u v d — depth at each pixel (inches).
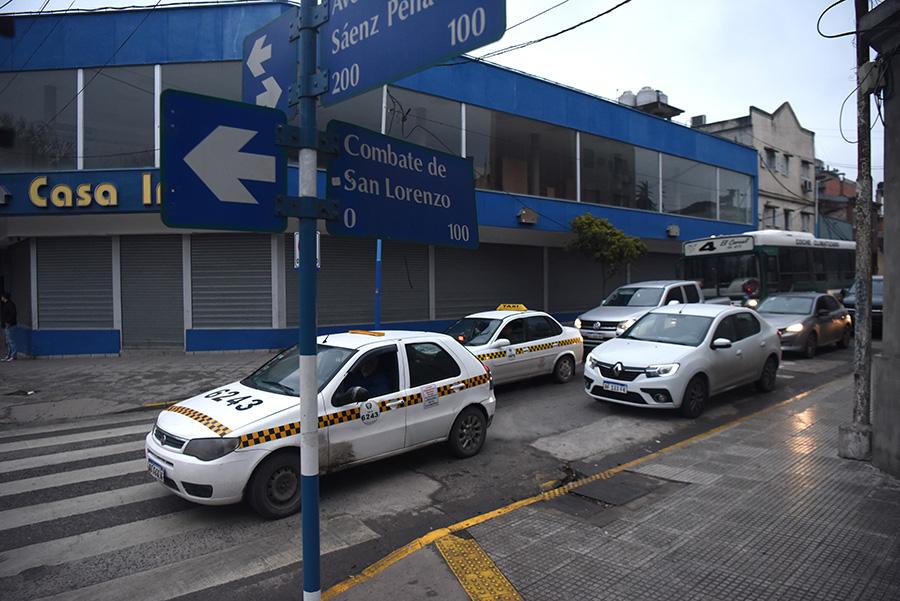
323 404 205.6
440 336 259.9
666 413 329.1
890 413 203.9
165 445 193.9
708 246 677.9
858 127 223.5
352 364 219.0
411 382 235.3
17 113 554.6
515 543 161.6
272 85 119.3
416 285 700.0
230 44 561.0
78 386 445.1
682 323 351.3
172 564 162.9
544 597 133.8
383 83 98.7
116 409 380.5
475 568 147.3
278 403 202.4
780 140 1267.2
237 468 184.2
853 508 177.0
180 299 593.0
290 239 602.5
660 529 167.9
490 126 713.0
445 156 128.3
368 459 217.0
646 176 914.1
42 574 158.1
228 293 594.6
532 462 250.7
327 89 106.1
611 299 568.4
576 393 390.6
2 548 173.8
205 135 95.8
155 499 212.2
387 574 145.4
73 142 554.3
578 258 882.8
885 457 205.6
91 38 557.3
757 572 141.6
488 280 772.6
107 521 192.7
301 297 105.3
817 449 239.1
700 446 250.2
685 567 145.3
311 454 105.8
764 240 646.5
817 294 571.8
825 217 1475.1
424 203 123.6
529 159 754.8
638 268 979.9
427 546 160.2
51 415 366.0
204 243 593.0
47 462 260.8
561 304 858.1
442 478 231.0
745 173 1115.3
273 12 560.7
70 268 593.9
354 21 103.4
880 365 207.5
